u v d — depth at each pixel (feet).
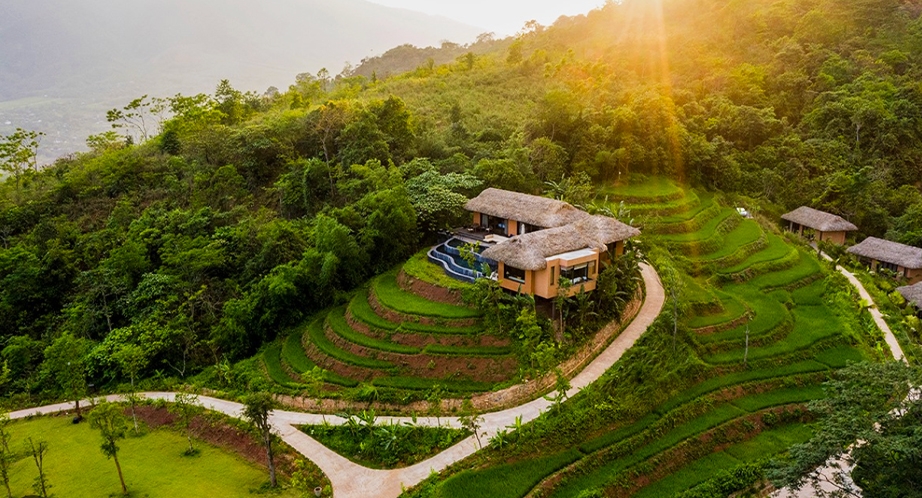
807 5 350.43
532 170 202.18
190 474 106.52
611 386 114.62
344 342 133.80
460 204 174.40
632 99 247.29
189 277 163.22
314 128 221.66
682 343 130.11
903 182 239.71
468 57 378.12
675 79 304.91
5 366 143.95
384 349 126.62
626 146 215.92
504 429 104.73
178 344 148.87
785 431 115.85
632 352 123.24
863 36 317.63
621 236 143.02
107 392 143.95
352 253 156.97
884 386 83.30
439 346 123.85
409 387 117.29
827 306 160.76
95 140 258.37
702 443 109.70
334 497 95.66
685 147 225.56
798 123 272.10
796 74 287.28
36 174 234.17
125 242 171.32
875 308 162.50
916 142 250.37
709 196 219.20
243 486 102.42
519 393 113.29
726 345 135.54
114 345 147.43
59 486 104.06
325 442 110.42
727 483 100.37
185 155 226.17
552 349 109.81
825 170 238.89
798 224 220.64
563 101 219.41
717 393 121.80
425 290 143.33
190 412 120.88
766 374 128.67
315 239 161.99
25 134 237.45
